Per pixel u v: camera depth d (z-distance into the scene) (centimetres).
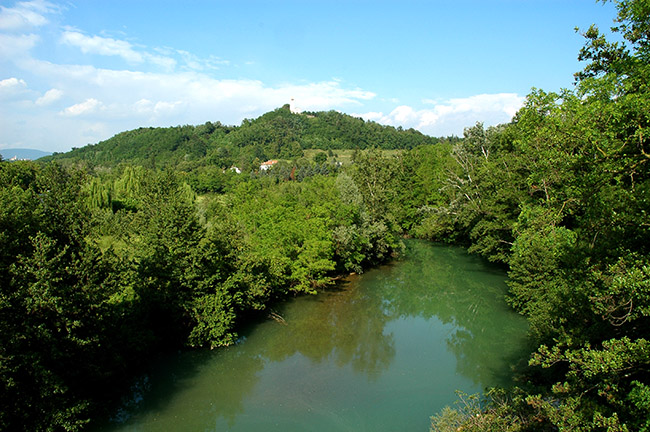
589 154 1177
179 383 2097
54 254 1720
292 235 3538
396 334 2761
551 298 1970
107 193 5591
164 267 2381
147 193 5116
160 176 5531
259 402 1920
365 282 4006
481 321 2959
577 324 1431
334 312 3177
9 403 1452
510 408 1379
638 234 1016
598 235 1202
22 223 1653
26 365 1471
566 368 1766
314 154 18162
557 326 1733
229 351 2469
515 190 3688
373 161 6028
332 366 2278
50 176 1891
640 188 1000
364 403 1895
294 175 12462
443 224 5856
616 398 910
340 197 4750
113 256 1975
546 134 1246
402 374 2180
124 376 2062
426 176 6631
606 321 1192
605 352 884
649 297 847
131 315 2198
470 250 4562
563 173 1269
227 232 2864
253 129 19338
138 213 4312
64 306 1588
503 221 3744
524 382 1984
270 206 4200
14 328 1470
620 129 997
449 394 1962
